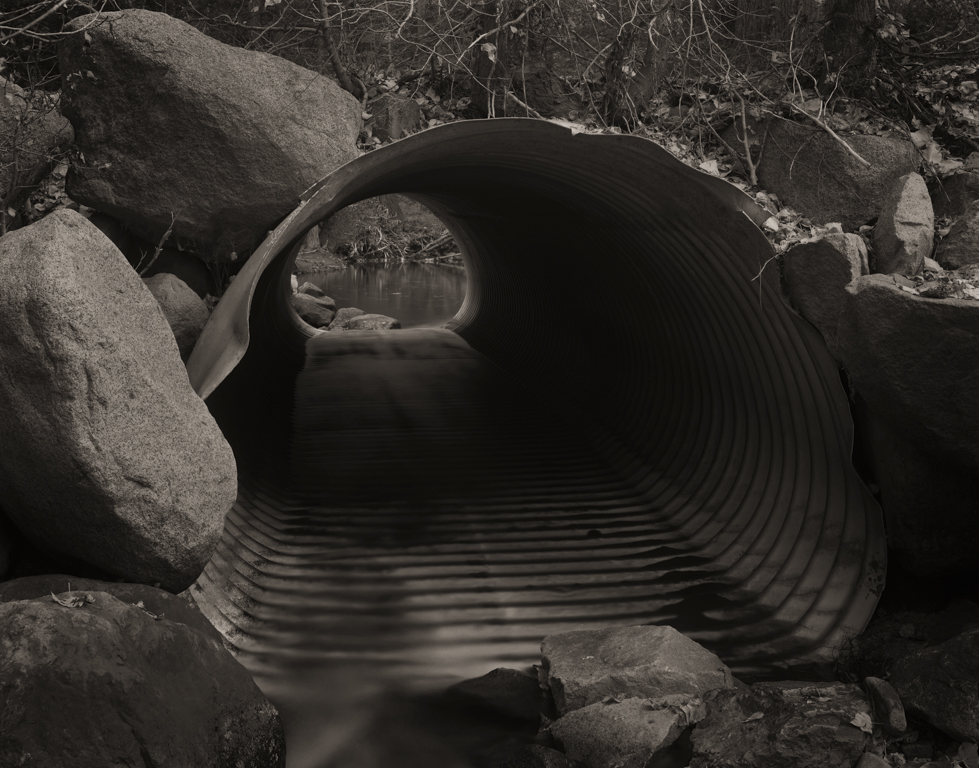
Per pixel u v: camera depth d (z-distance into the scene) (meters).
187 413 4.91
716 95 7.86
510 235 12.59
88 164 6.31
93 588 4.50
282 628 5.87
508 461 9.44
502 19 7.66
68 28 6.16
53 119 6.46
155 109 6.17
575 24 7.77
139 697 3.73
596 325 10.84
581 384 11.31
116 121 6.22
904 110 7.34
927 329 4.82
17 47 6.73
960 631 5.06
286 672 5.34
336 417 10.88
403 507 8.09
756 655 5.60
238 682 4.33
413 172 8.38
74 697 3.55
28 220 6.38
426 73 8.27
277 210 6.46
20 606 3.81
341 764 4.48
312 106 6.45
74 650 3.66
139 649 3.94
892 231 6.16
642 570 6.84
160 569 4.79
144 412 4.58
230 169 6.30
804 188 7.07
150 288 6.11
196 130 6.21
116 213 6.41
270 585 6.48
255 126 6.24
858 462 6.14
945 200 6.78
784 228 6.50
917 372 4.96
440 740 4.70
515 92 7.91
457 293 23.45
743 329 7.16
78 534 4.66
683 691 4.76
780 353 6.71
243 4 7.77
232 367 5.27
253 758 4.18
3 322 4.22
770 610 6.16
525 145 7.20
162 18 6.20
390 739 4.70
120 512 4.48
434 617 6.07
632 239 8.34
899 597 5.84
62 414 4.26
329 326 17.25
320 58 7.82
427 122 7.86
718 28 7.91
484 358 14.67
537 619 6.07
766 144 7.36
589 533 7.57
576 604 6.29
